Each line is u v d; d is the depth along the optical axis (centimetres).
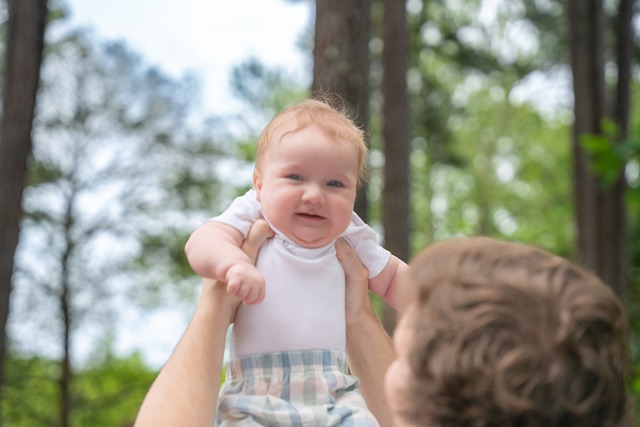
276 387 181
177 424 160
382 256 201
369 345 196
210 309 175
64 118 1725
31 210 1720
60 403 1759
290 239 191
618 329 116
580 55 1347
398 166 1248
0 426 1758
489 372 111
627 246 1316
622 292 1302
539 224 2725
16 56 1015
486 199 2812
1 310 1002
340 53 715
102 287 1769
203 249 178
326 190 189
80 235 1747
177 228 1817
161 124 1772
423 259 127
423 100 2120
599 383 112
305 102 203
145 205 1784
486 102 2731
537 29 1895
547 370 111
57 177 1736
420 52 1977
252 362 183
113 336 1822
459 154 2253
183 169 1797
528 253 122
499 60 1948
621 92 1415
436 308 118
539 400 110
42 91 1717
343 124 194
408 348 122
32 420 1783
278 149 191
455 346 114
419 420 119
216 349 172
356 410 181
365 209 657
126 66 1750
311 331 186
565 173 2723
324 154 188
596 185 1315
